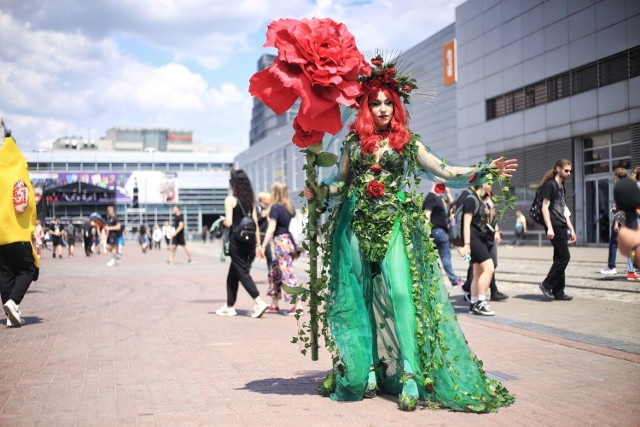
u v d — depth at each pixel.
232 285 8.58
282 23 3.77
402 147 4.15
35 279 7.76
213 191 105.12
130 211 101.12
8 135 7.62
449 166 4.19
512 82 33.16
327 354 5.77
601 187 28.02
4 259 7.55
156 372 5.01
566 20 29.03
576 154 29.09
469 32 36.78
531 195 32.12
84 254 36.53
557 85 30.03
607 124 26.97
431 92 4.35
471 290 8.15
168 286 13.31
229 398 4.18
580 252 22.64
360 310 4.14
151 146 154.00
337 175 4.39
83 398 4.20
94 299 10.74
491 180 4.14
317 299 4.27
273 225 8.85
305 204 4.35
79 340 6.57
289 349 6.04
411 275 4.06
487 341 6.11
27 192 7.54
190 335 6.89
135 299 10.73
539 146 31.42
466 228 7.89
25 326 7.60
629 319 7.29
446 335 3.98
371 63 4.21
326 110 3.85
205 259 27.05
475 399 3.79
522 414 3.70
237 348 6.09
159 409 3.91
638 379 4.52
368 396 4.17
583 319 7.35
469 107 37.00
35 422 3.64
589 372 4.75
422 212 4.14
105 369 5.13
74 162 105.62
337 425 3.54
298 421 3.62
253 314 8.35
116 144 152.50
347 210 4.22
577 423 3.50
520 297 9.74
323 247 4.24
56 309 9.31
